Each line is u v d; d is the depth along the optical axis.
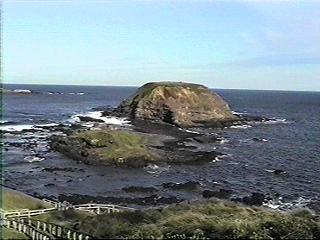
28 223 23.58
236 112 154.88
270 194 48.56
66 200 42.72
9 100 191.12
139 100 115.94
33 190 46.91
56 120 109.75
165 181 52.88
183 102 111.44
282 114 158.25
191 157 64.44
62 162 60.19
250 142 86.81
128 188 48.56
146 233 19.72
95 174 54.88
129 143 65.12
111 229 21.31
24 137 79.50
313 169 62.47
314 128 116.00
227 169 60.78
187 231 20.17
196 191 49.00
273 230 20.61
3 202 28.16
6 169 55.59
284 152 76.56
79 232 20.56
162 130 95.88
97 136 65.00
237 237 19.31
